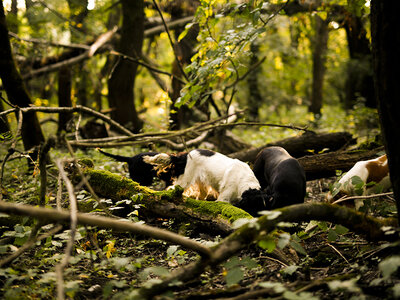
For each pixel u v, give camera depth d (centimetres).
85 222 275
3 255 400
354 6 638
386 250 359
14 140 447
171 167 567
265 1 545
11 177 682
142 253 439
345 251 399
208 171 545
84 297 337
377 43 296
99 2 1037
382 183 521
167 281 291
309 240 451
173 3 1020
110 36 1041
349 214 334
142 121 1029
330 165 617
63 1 924
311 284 302
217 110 838
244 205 480
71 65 1038
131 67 949
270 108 1659
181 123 976
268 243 298
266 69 1608
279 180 480
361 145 658
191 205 467
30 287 330
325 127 1087
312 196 620
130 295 282
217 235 448
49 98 1241
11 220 455
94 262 408
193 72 529
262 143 941
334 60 1490
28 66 1077
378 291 294
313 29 1148
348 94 1348
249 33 489
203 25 557
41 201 383
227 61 542
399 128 293
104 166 688
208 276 369
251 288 323
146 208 481
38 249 423
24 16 956
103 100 1535
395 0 281
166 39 1623
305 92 1903
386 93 295
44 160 360
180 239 295
